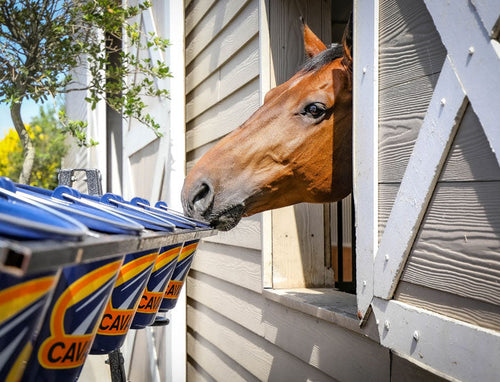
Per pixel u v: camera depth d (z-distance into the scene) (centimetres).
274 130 191
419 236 132
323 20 257
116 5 397
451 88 119
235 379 292
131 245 90
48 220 74
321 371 201
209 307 334
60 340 88
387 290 143
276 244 245
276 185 192
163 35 390
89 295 91
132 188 485
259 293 257
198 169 196
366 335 158
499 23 104
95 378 438
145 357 411
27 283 71
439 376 128
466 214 117
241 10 282
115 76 384
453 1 117
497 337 104
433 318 124
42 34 385
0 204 75
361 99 159
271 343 246
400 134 141
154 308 136
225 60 304
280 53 249
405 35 140
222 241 311
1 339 70
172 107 361
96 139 674
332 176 190
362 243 158
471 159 115
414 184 132
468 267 115
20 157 1756
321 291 237
